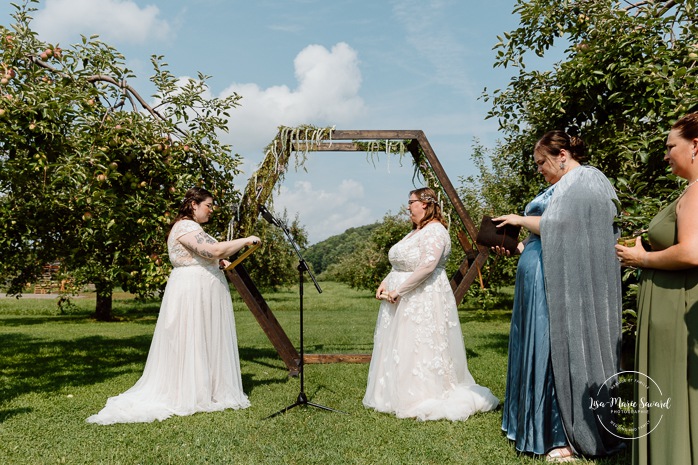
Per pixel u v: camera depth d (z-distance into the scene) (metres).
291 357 6.07
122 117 5.77
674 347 2.32
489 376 6.07
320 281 63.19
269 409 4.52
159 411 4.25
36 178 5.96
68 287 10.52
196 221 4.84
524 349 3.44
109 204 5.79
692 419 2.24
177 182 6.14
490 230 3.84
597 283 3.24
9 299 25.59
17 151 5.50
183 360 4.46
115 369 6.76
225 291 4.82
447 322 4.50
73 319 16.39
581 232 3.25
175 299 4.55
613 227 3.32
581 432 3.16
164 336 4.52
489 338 9.99
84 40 6.07
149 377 4.56
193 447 3.56
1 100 4.96
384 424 4.04
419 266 4.39
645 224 3.60
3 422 4.15
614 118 5.72
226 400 4.58
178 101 6.43
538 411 3.29
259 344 9.27
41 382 5.86
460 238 6.42
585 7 5.83
